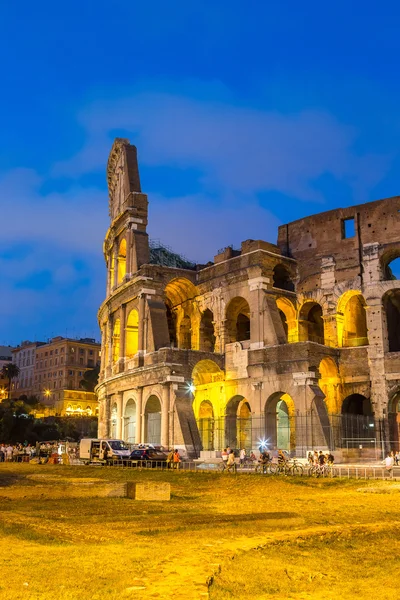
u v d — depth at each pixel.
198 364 69.75
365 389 61.75
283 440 72.62
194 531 18.98
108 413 79.50
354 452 58.34
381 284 63.22
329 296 66.75
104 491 31.86
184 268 82.12
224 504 28.44
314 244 69.62
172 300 81.75
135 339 77.31
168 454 56.50
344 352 63.50
